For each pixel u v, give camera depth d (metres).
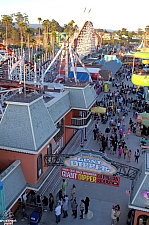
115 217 17.25
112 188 21.91
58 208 17.25
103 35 188.50
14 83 28.36
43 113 19.56
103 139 28.52
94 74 57.94
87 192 21.23
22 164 17.77
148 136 32.84
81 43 81.31
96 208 19.28
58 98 26.14
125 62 90.56
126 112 39.81
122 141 28.47
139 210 15.78
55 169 24.28
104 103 42.59
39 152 17.95
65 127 28.97
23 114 17.73
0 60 48.19
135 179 17.20
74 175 17.66
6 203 15.13
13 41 133.12
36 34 154.12
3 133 17.98
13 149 17.45
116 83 61.66
